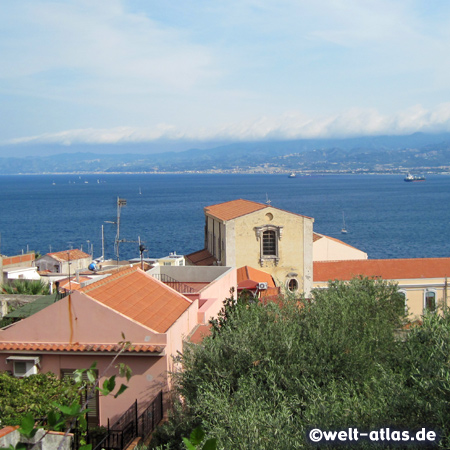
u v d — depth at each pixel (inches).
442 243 5915.4
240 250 2092.8
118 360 799.7
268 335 748.6
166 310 934.4
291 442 535.5
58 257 2920.8
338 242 2647.6
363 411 561.6
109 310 811.4
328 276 2176.4
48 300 1141.1
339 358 711.1
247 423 546.9
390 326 886.4
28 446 460.4
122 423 722.8
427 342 695.1
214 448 287.7
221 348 742.5
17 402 669.3
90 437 705.6
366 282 1113.4
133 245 5999.0
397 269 2203.5
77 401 394.3
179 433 689.0
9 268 2251.5
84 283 1274.6
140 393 791.7
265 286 1749.5
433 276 2174.0
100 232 7086.6
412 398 552.4
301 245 2111.2
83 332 818.2
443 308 840.9
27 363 795.4
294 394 657.6
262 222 2091.5
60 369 810.2
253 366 711.1
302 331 796.0
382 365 739.4
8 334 826.8
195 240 6284.5
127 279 984.9
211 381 702.5
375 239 6299.2
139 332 805.2
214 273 1428.4
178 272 1439.5
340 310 847.1
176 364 844.6
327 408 572.4
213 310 1133.7
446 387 541.0
